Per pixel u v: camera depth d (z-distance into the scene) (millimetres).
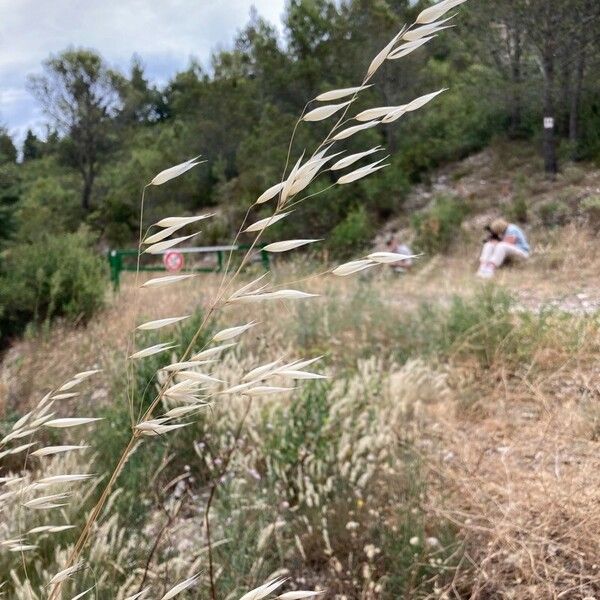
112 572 2738
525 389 4688
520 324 5656
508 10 18484
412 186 22875
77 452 4113
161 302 8523
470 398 4570
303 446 3596
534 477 3346
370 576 2682
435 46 26297
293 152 23438
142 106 59875
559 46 18328
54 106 44625
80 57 44406
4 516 3135
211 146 34031
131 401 1004
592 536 2766
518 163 21266
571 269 10094
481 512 3098
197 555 2816
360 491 3244
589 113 20656
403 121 25094
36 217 25531
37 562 2773
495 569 2797
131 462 3775
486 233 15672
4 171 14219
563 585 2662
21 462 4457
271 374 926
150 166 35312
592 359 5145
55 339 8164
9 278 10062
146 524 3219
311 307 6863
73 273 10031
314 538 3068
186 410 969
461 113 24984
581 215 15109
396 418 4113
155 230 932
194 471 4051
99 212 37688
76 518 3195
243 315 6859
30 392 6082
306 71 23562
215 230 24016
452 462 3646
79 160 45438
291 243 862
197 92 36688
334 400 4188
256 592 907
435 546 2805
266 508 3141
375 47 24062
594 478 3203
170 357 4996
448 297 7934
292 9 25031
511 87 21203
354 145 22344
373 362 4832
